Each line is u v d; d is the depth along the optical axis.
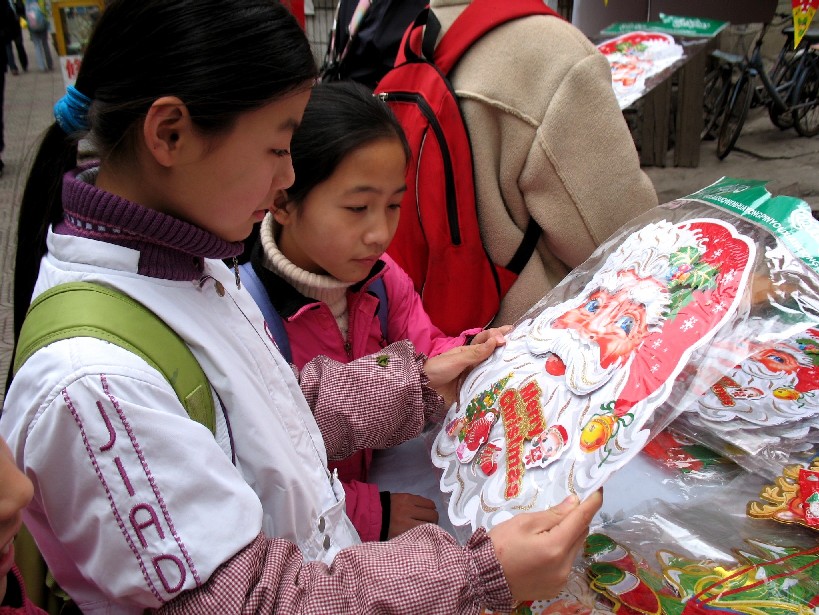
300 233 1.12
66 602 0.80
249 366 0.80
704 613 0.84
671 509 1.01
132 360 0.66
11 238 3.66
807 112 4.48
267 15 0.67
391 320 1.33
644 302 0.98
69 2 3.13
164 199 0.71
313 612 0.69
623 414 0.87
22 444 0.65
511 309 1.58
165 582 0.64
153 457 0.64
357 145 1.04
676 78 4.27
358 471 1.22
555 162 1.42
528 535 0.77
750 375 1.16
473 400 1.11
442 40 1.56
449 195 1.47
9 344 2.77
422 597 0.71
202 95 0.64
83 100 0.71
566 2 2.96
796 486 0.98
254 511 0.70
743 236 0.95
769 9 2.21
